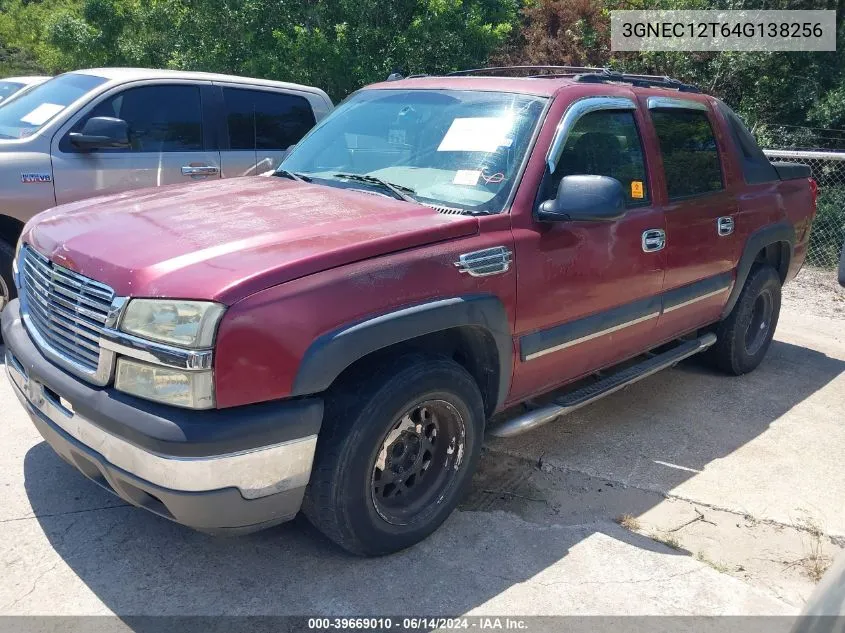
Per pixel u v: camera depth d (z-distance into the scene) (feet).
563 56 50.47
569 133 12.14
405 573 10.19
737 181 16.34
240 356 8.30
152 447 8.27
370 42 41.32
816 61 42.63
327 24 42.01
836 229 32.65
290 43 39.47
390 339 9.33
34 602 9.27
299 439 8.79
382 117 13.41
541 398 15.79
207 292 8.29
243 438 8.38
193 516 8.57
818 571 10.84
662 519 11.95
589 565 10.61
